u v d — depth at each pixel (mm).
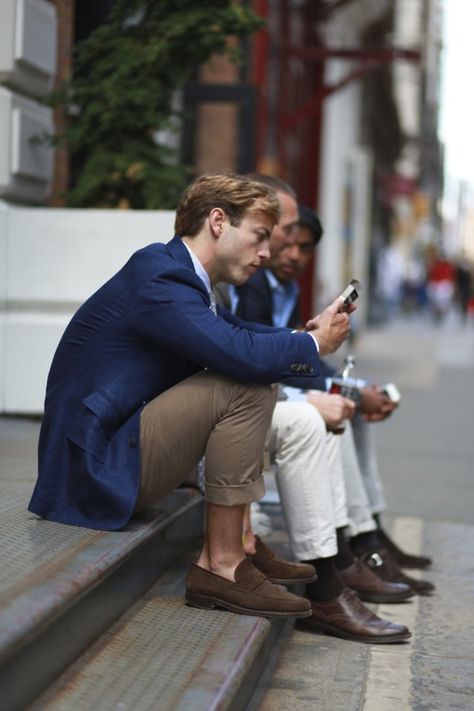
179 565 4695
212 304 4168
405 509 7598
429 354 21594
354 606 4773
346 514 5398
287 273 5684
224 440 3977
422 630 4973
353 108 32438
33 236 6918
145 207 7238
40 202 7668
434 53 21703
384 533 6035
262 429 4023
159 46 6953
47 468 4031
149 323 3924
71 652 3393
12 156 7047
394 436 10898
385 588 5332
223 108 12305
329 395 5020
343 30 26250
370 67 17625
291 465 4695
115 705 3105
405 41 25984
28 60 7055
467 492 8234
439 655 4641
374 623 4738
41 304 6988
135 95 7039
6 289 6957
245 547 4512
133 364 3992
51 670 3217
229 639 3744
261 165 14500
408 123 48438
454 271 47875
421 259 72625
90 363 3996
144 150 7242
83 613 3486
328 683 4230
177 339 3896
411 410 12891
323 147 24750
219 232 4105
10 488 4680
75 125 7352
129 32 7316
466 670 4473
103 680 3289
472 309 39031
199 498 5055
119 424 3996
